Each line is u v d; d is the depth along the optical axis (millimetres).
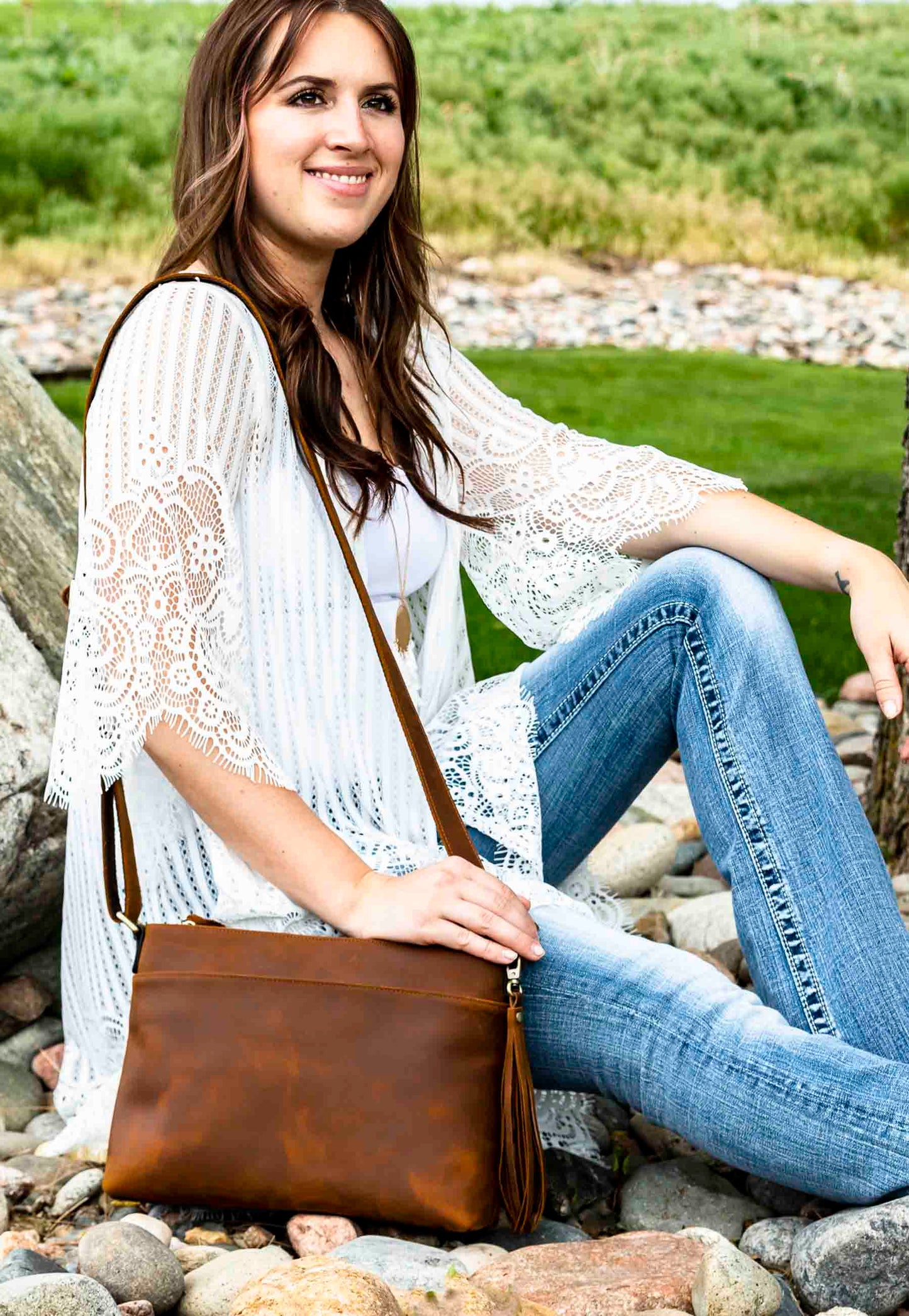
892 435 9102
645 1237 1791
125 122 17609
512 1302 1570
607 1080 1951
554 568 2439
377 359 2316
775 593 2164
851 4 25297
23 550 2750
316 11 2066
